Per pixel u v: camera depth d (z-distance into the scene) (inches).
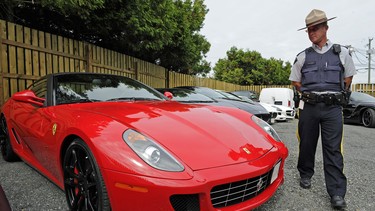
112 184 67.2
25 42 182.1
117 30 265.4
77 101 106.4
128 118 81.4
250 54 1159.6
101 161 69.2
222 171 69.0
